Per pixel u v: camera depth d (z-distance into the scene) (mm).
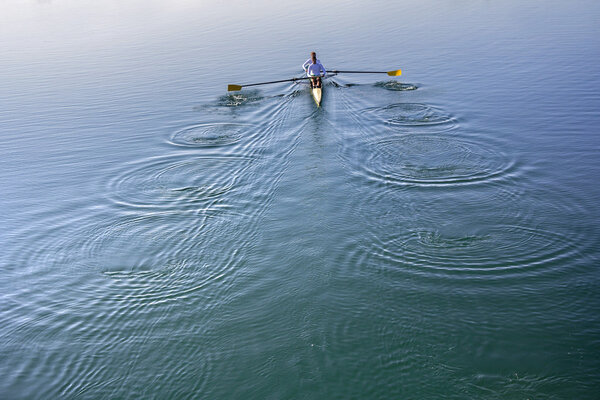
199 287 14117
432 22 45844
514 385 10703
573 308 12719
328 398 10578
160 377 11344
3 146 25062
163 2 65438
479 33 40844
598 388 10562
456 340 11922
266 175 20344
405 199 18047
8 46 46719
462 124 24188
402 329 12305
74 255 15961
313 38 42562
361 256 15086
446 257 14906
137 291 14117
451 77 31078
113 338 12523
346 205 17844
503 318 12516
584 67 30641
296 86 31594
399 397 10531
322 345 11914
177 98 30609
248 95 30453
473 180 19078
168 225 17203
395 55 36469
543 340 11820
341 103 28156
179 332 12555
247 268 14773
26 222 18078
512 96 27234
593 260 14375
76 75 36375
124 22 54312
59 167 22375
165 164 21891
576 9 46688
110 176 21141
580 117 23922
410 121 24938
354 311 12938
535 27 41375
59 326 13008
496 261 14625
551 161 20125
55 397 11031
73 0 71875
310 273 14430
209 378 11227
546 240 15398
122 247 16156
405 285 13797
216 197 18891
